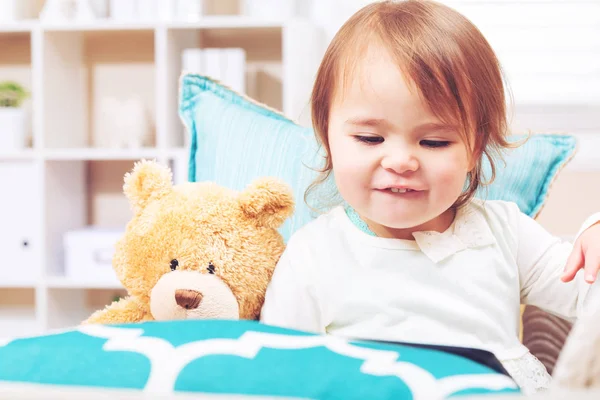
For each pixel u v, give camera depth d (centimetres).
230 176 104
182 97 113
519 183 101
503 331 77
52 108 220
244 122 107
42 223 215
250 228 78
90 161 249
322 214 91
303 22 209
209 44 237
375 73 71
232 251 76
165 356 52
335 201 92
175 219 76
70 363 52
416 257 78
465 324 75
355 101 72
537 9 203
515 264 82
